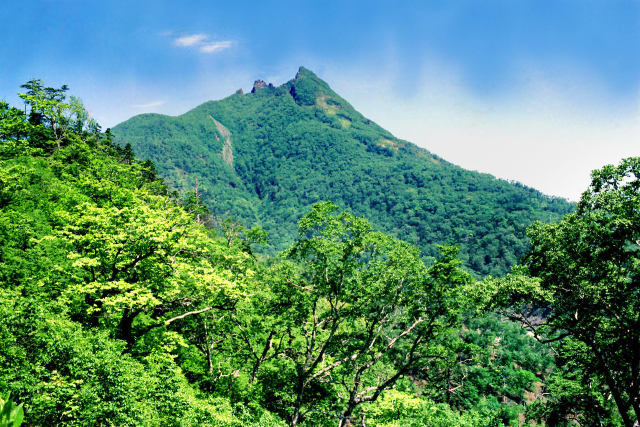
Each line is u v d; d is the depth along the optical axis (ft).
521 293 50.85
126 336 53.36
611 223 45.80
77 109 150.92
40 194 70.33
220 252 69.46
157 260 59.47
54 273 49.75
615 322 51.60
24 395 32.55
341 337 73.31
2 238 49.37
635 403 47.73
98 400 34.37
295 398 75.36
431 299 64.85
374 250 69.82
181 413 42.16
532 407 79.56
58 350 35.17
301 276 74.90
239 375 75.92
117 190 78.84
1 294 36.35
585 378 61.21
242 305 65.87
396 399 82.38
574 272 51.21
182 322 71.92
